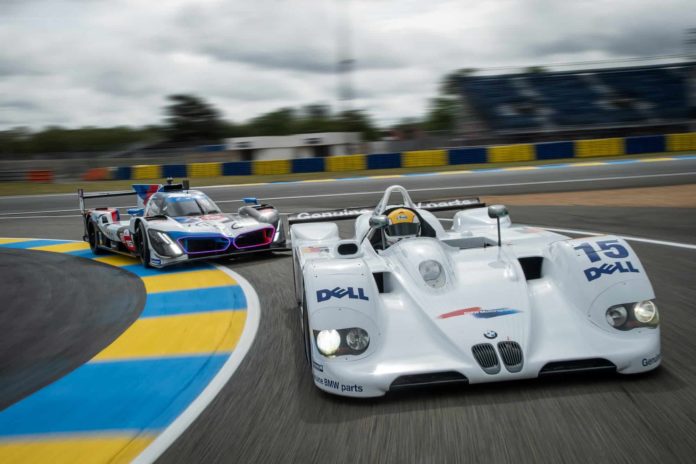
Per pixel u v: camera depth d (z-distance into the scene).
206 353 4.48
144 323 5.59
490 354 3.15
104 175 29.17
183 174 27.78
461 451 2.64
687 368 3.38
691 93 37.28
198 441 2.98
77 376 4.22
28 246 11.85
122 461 2.84
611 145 25.78
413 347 3.30
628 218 9.98
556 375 3.33
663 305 4.91
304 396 3.42
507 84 40.00
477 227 5.71
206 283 7.25
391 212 5.02
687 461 2.42
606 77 39.53
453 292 3.68
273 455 2.77
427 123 52.97
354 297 3.43
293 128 72.12
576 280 3.57
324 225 6.09
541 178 18.75
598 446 2.59
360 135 32.41
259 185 22.61
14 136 71.06
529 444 2.64
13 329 5.85
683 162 20.84
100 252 10.54
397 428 2.90
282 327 5.03
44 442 3.16
